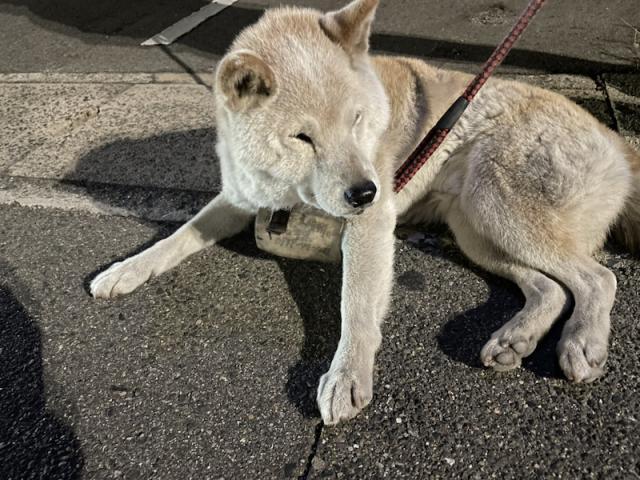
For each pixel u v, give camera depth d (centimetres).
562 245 62
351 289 61
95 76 117
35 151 94
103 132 98
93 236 77
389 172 66
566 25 120
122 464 50
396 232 77
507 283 66
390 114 72
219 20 139
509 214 65
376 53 116
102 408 55
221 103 57
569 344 55
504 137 67
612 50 108
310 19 61
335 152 54
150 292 68
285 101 54
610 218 66
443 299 65
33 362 61
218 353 60
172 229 78
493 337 57
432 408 53
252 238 75
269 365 58
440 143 67
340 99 54
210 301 66
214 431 53
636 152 69
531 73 104
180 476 49
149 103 105
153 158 90
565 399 53
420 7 136
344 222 63
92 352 61
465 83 74
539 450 49
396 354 58
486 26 124
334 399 51
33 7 157
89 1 158
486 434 50
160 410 55
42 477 50
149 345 61
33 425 54
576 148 64
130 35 135
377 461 49
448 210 74
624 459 48
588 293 58
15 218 81
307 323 62
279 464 49
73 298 68
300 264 70
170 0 154
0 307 67
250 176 58
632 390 53
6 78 120
